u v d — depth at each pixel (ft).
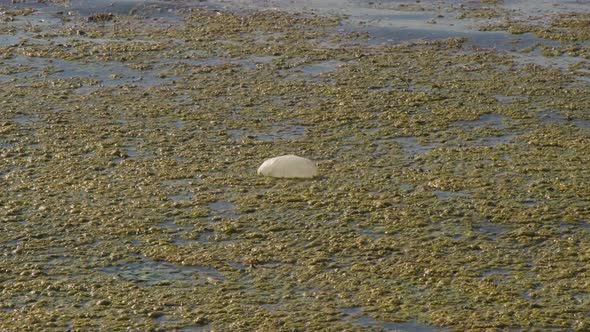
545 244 46.65
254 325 39.75
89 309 40.98
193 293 42.27
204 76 73.05
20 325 39.68
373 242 46.88
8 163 56.44
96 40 83.15
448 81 71.67
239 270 44.32
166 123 62.90
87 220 49.29
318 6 95.55
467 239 47.19
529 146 59.11
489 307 41.06
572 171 55.21
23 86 70.44
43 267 44.60
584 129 61.93
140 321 40.06
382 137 60.59
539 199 51.60
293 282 43.24
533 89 69.67
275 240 47.16
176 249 46.29
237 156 57.52
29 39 83.46
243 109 65.57
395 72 73.97
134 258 45.47
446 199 51.57
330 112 64.95
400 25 87.97
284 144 59.36
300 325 39.73
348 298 41.83
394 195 52.13
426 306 41.22
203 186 53.36
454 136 60.80
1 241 47.03
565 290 42.37
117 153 57.77
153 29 86.84
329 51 79.66
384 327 39.60
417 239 47.21
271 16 91.25
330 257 45.50
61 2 96.22
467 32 85.40
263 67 75.31
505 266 44.60
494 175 54.70
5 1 96.94
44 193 52.54
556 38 83.41
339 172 55.16
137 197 52.01
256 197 51.93
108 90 69.62
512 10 93.45
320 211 50.29
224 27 87.35
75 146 59.06
